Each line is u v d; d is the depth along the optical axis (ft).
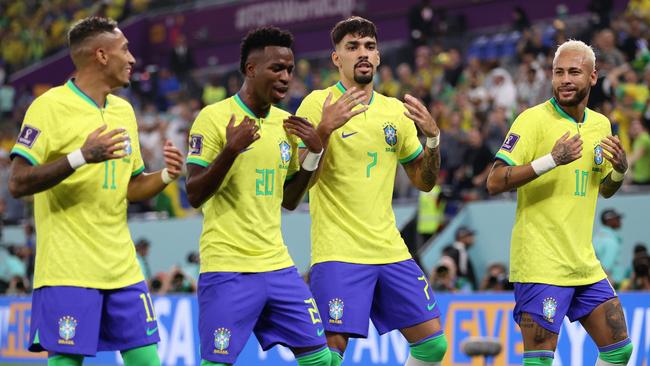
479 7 221.25
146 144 209.97
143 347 69.46
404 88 192.44
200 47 271.08
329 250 78.38
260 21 259.60
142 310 69.51
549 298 77.36
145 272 163.22
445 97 193.67
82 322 67.15
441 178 172.35
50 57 298.56
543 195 77.92
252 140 68.28
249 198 72.13
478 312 116.26
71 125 67.87
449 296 118.52
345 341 78.84
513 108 173.88
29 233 185.47
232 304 71.56
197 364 130.41
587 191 78.84
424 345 79.10
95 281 67.62
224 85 248.32
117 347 69.05
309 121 78.28
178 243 179.42
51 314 67.15
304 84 224.94
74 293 67.10
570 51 78.02
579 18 207.82
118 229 69.21
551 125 78.54
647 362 106.22
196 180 69.62
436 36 218.38
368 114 78.95
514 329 113.39
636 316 107.55
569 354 110.22
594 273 78.48
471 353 86.33
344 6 244.22
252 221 72.18
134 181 71.77
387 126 79.30
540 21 213.66
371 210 78.48
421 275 79.87
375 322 80.84
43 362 142.82
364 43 78.64
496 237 153.99
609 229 135.74
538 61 179.93
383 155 79.10
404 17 234.99
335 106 73.97
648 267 125.70
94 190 67.92
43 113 67.21
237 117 72.54
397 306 79.00
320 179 79.20
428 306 79.36
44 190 65.31
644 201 145.18
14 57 307.99
